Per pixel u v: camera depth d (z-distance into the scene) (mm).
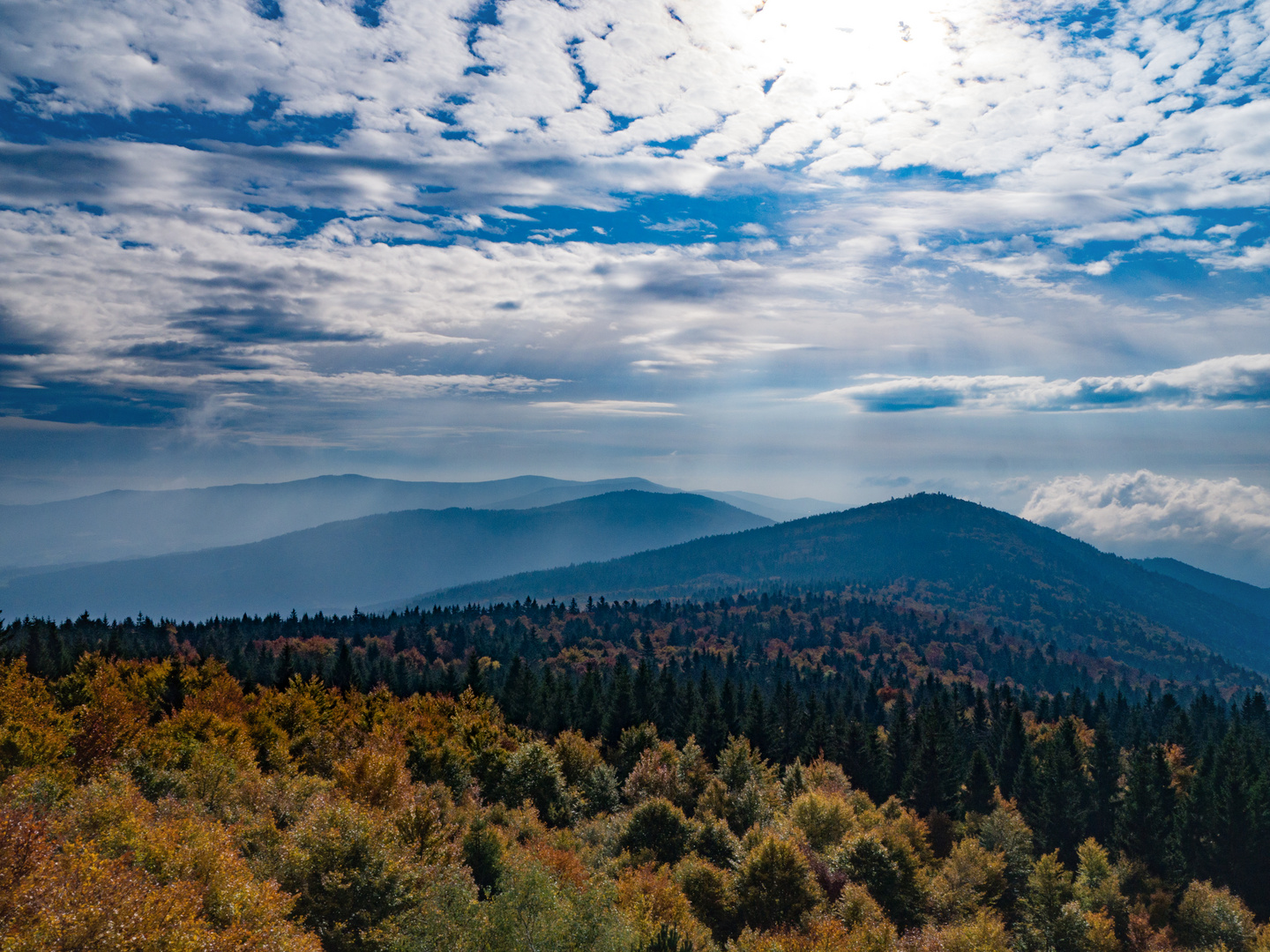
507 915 23109
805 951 29750
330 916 22719
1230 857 63594
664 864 38344
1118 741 130250
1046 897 45688
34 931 13852
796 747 105750
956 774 91375
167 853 19469
